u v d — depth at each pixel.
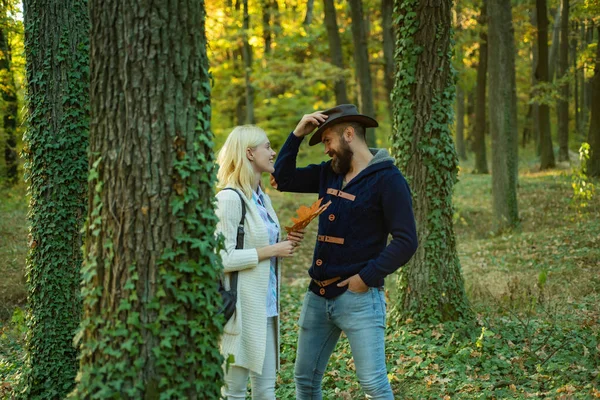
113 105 2.51
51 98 4.89
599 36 14.80
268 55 20.14
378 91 32.53
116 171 2.51
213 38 22.28
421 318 5.75
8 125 15.78
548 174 19.11
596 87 14.65
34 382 4.84
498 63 12.72
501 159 12.78
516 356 4.79
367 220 3.16
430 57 5.79
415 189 5.86
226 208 3.14
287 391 4.45
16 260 10.03
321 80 18.64
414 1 5.79
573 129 31.77
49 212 4.89
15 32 12.38
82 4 4.97
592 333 5.28
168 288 2.50
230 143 3.31
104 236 2.54
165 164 2.50
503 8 12.61
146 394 2.47
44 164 4.89
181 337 2.53
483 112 22.94
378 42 21.19
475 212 15.69
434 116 5.81
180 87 2.53
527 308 6.22
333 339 3.36
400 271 5.95
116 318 2.51
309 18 19.45
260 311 3.18
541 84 17.08
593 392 3.88
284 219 15.42
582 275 8.17
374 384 3.09
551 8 23.39
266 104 22.28
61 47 4.87
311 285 3.36
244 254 3.10
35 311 4.90
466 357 4.78
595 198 12.86
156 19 2.48
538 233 11.46
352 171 3.33
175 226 2.52
